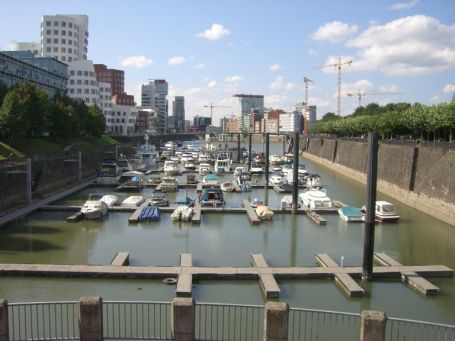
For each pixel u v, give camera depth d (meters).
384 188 83.25
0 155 69.31
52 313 26.66
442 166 61.44
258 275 33.31
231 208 61.91
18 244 44.38
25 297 29.86
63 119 99.94
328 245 45.72
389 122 100.94
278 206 67.69
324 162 146.62
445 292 32.28
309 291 31.97
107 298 29.86
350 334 23.92
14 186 58.84
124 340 19.95
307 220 57.25
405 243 47.16
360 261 40.16
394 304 30.09
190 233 49.81
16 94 78.69
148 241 46.22
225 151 150.12
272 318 18.05
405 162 75.19
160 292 30.94
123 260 36.53
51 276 33.09
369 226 33.56
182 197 72.00
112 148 129.75
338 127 157.50
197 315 26.70
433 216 60.78
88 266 34.19
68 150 94.00
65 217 56.56
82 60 182.50
